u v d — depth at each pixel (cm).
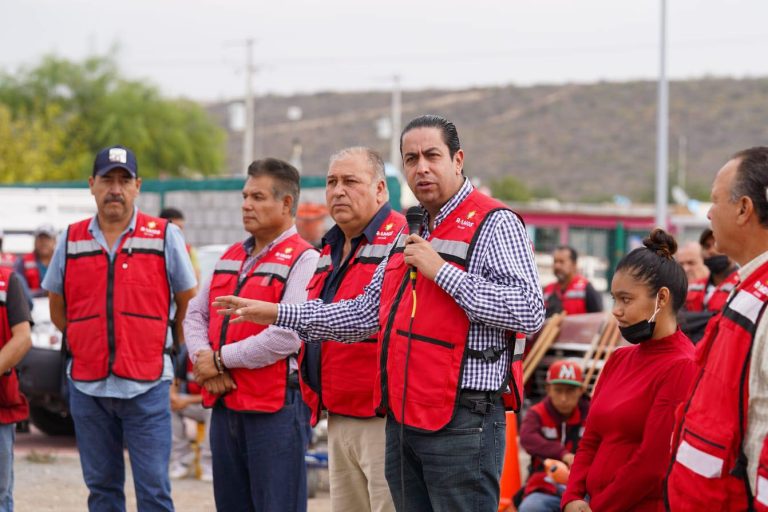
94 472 727
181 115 5750
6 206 1603
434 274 491
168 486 729
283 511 681
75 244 735
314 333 561
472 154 11962
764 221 409
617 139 11962
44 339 1180
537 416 812
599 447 550
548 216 3553
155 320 729
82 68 5609
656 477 517
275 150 12081
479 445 500
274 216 697
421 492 521
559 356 1141
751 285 409
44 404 1202
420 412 498
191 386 1088
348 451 631
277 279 689
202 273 1284
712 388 414
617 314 534
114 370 714
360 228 641
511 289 492
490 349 502
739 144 11469
